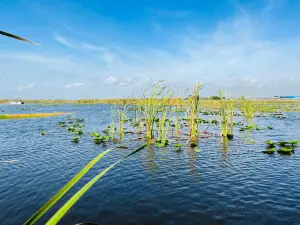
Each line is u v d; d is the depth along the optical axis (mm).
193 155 11141
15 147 13438
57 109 59750
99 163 10094
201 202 6328
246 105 29562
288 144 13125
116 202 6387
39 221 5516
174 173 8625
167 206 6141
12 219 5645
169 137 15953
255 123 23672
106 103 111938
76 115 38094
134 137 16125
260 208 5977
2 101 138500
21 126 23812
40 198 6734
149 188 7285
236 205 6145
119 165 9695
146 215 5719
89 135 17391
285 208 5945
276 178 7977
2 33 1177
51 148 13117
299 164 9477
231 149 12250
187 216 5641
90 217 5645
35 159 10844
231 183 7598
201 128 20125
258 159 10281
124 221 5465
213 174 8461
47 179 8242
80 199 6566
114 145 13695
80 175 1431
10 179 8250
